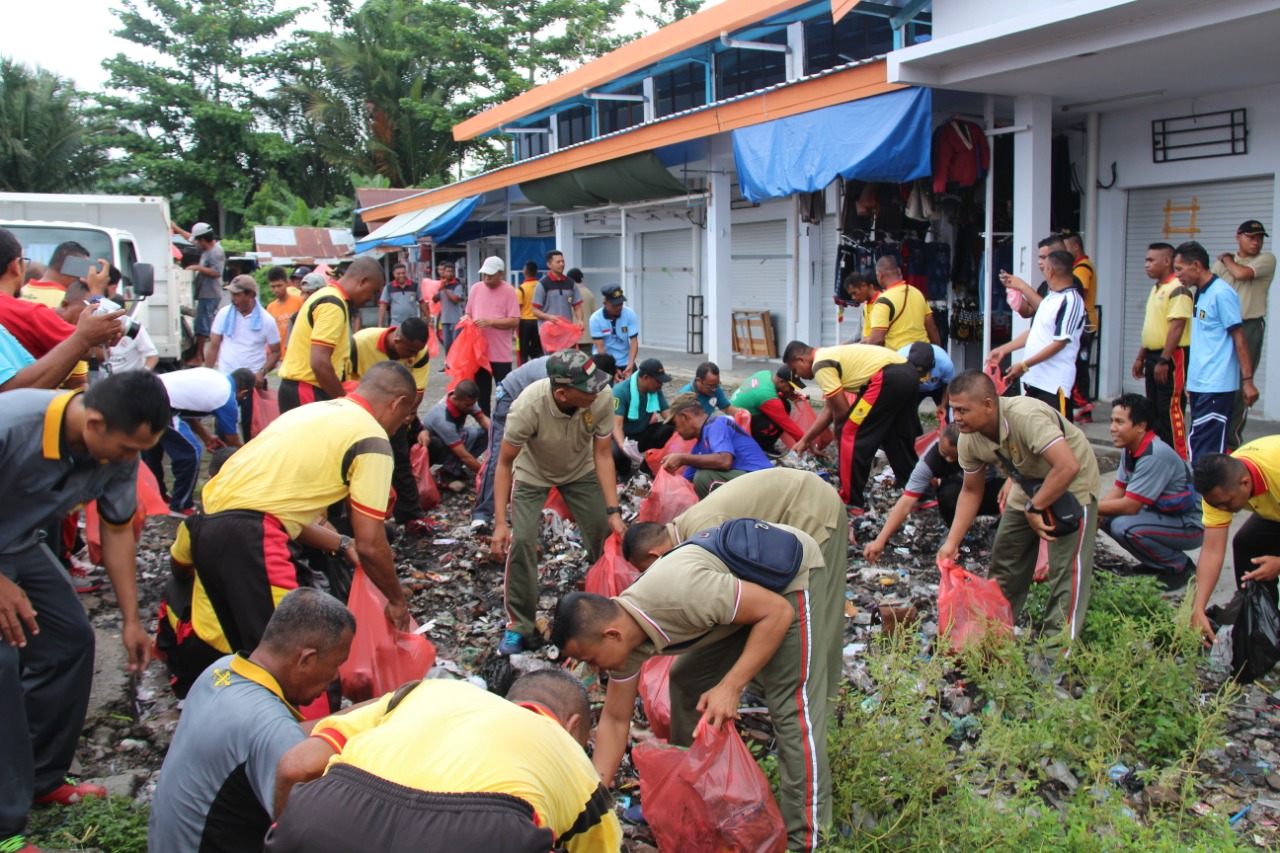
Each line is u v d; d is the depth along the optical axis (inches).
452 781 85.7
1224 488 176.1
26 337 189.0
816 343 605.0
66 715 147.4
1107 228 435.2
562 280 492.7
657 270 780.6
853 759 146.8
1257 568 183.5
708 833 129.0
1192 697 173.5
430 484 303.0
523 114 863.7
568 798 92.0
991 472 253.4
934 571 247.8
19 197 527.2
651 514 240.8
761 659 132.6
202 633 161.2
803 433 341.7
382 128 1475.1
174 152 1637.6
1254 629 177.8
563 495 219.8
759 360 656.4
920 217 427.8
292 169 1635.1
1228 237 398.9
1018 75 360.2
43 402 130.3
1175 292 306.3
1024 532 202.7
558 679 108.7
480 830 81.6
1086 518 187.8
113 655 203.3
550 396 203.0
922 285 449.1
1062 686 184.1
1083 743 160.7
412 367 275.9
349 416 164.6
